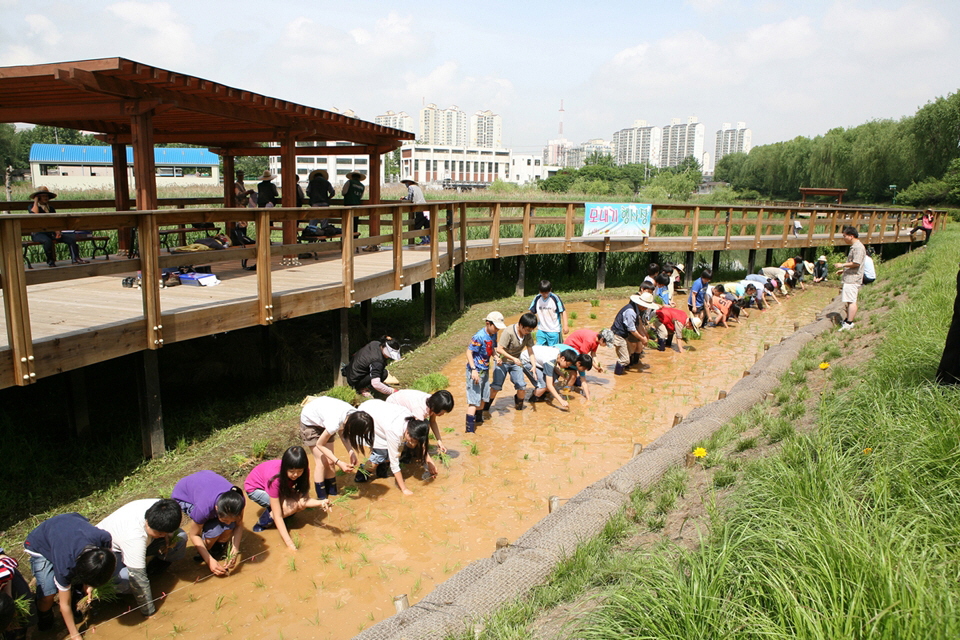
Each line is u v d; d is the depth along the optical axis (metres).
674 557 3.46
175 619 3.92
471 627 3.26
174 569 4.48
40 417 6.33
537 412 7.62
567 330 11.24
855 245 9.44
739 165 102.06
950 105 55.69
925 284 10.23
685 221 16.31
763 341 11.06
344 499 5.46
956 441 3.74
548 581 3.75
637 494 4.62
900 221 22.50
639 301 9.09
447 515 5.19
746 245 17.80
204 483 4.38
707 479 4.77
